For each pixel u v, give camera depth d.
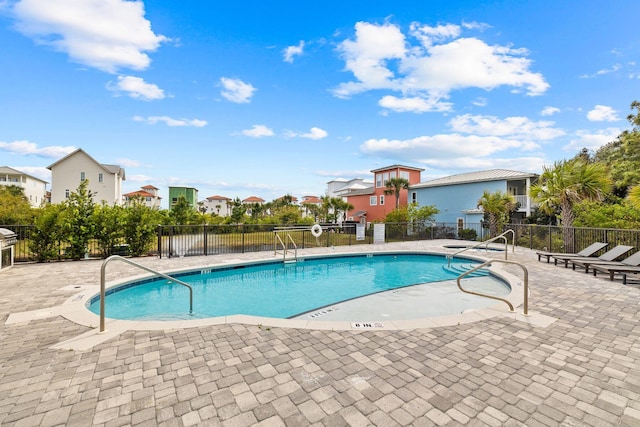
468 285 7.98
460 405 2.35
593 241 10.09
